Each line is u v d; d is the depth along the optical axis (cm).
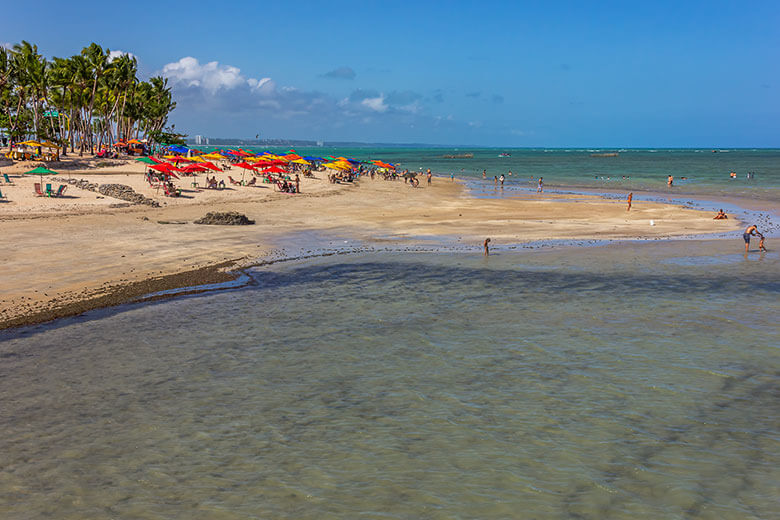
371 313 1900
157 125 11925
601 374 1378
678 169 13062
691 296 2106
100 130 11519
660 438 1071
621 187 7838
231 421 1136
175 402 1222
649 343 1599
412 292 2177
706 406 1205
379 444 1048
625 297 2097
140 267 2483
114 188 4681
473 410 1188
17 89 8769
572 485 920
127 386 1303
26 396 1241
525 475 948
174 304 1981
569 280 2362
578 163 17362
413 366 1432
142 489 900
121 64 9450
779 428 1108
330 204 5066
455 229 3791
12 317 1778
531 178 9912
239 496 884
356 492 898
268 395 1261
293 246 3116
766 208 5144
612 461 992
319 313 1898
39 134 8725
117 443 1045
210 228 3553
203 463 980
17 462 973
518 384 1322
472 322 1800
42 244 2827
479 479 935
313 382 1334
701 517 838
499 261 2755
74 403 1210
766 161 18438
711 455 1011
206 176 6400
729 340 1620
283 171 6781
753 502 873
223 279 2345
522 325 1767
